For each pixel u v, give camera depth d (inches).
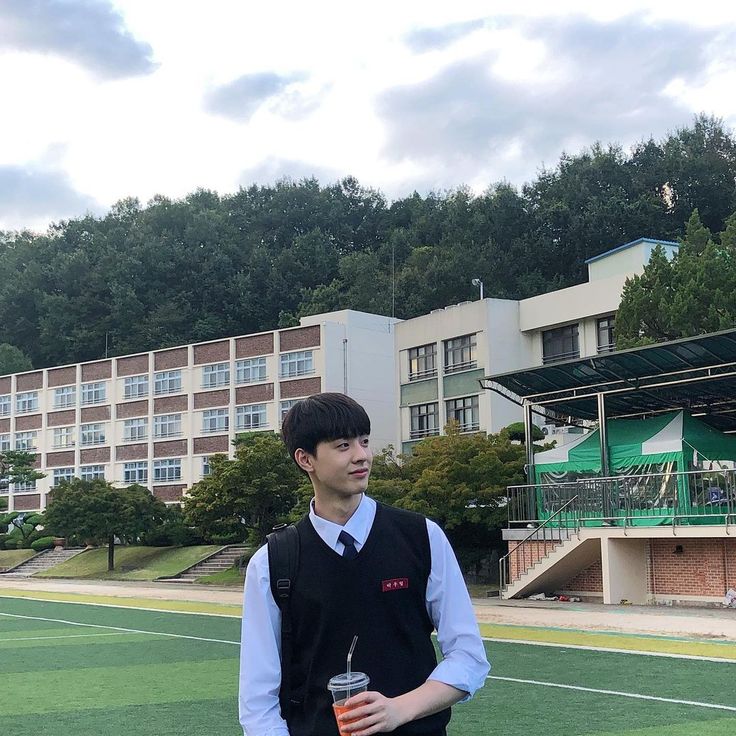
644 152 3299.7
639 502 1029.8
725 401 1137.4
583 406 1207.6
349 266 3398.1
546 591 1119.6
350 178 4259.4
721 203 3041.3
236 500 1660.9
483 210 3430.1
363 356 2290.8
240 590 1480.1
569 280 3043.8
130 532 2036.2
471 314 1931.6
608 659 571.8
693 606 981.8
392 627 132.6
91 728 396.8
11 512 2770.7
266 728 130.3
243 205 4237.2
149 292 3646.7
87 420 2699.3
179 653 668.1
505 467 1274.6
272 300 3590.1
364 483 135.2
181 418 2490.2
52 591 1507.1
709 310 1320.1
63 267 3796.8
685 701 430.3
